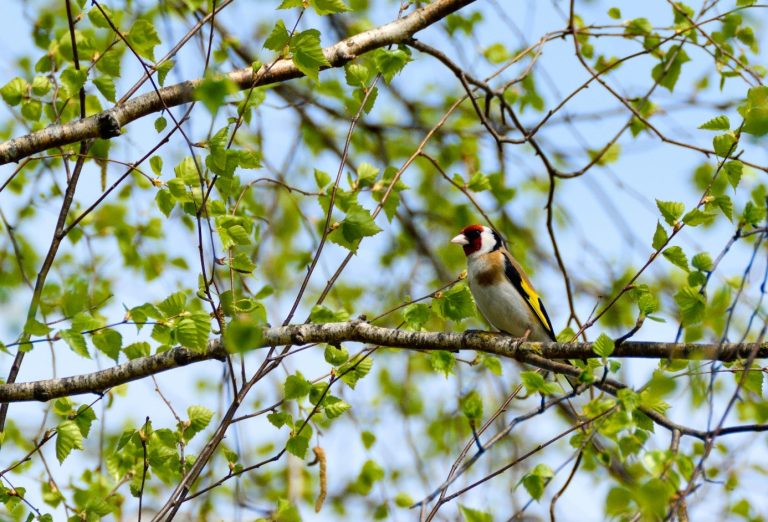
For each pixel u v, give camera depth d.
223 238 9.18
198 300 13.78
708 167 15.23
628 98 14.20
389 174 11.16
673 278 17.17
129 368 9.59
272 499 14.84
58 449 9.08
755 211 8.56
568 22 12.80
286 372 13.20
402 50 11.34
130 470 10.39
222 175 9.06
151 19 14.67
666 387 7.83
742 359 8.59
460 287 9.91
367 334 9.67
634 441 8.08
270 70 10.18
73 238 14.27
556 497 8.03
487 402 16.73
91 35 13.64
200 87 7.86
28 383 9.55
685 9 12.97
